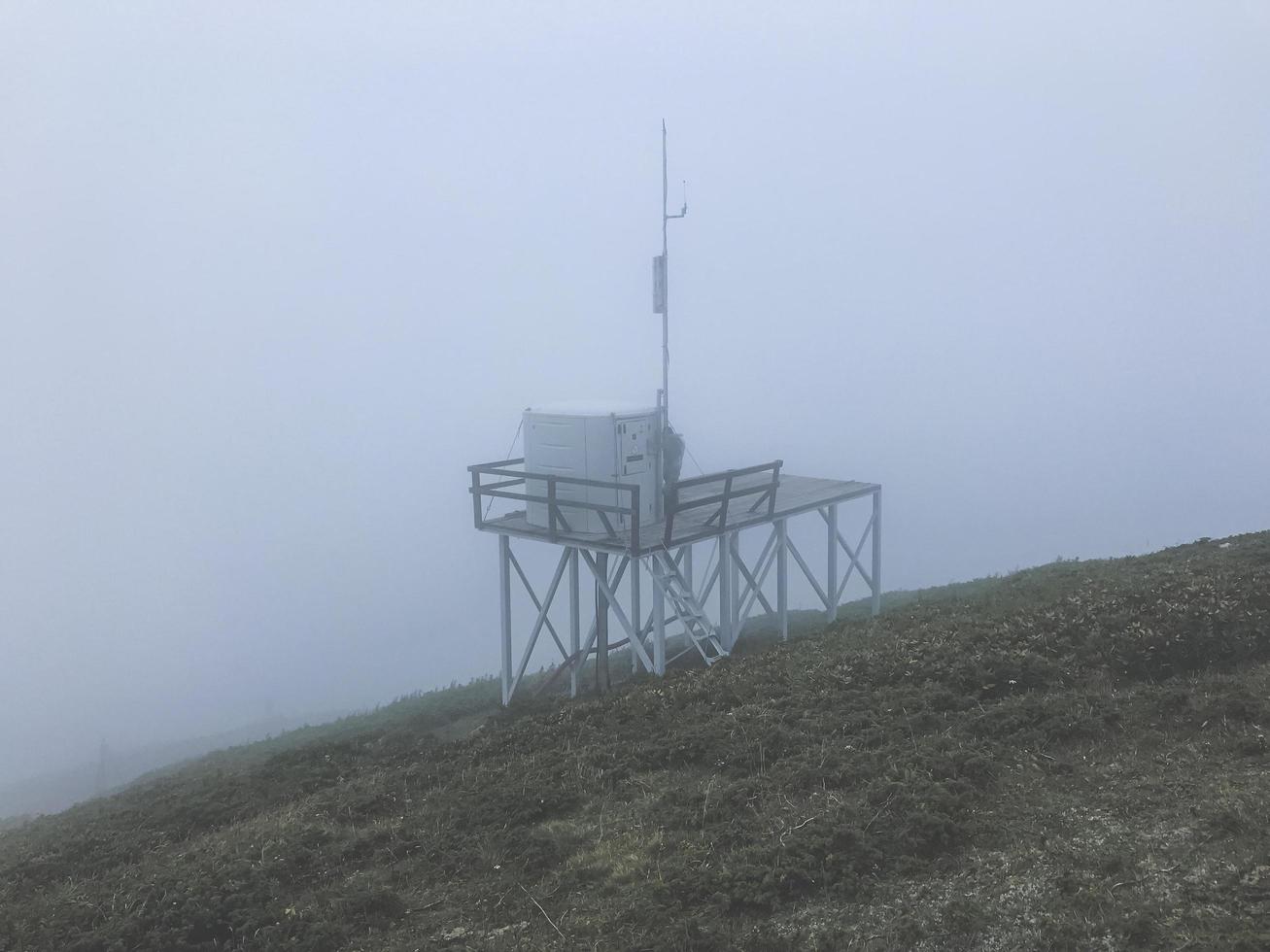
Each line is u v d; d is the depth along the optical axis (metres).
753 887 6.71
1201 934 5.42
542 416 15.42
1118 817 6.98
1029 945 5.67
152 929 7.39
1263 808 6.55
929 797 7.50
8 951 7.37
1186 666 9.84
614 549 13.80
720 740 9.65
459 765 11.01
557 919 6.88
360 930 7.23
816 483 19.45
